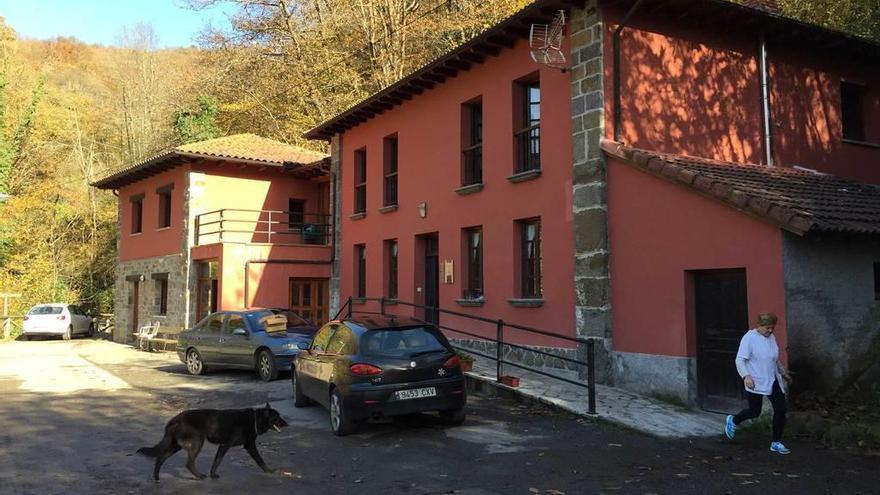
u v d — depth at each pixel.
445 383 8.62
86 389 13.31
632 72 11.75
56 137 40.12
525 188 13.11
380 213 18.22
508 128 13.61
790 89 13.75
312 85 32.00
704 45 12.62
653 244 10.51
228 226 23.23
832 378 8.99
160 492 6.30
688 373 9.87
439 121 15.84
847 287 9.30
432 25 27.61
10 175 35.47
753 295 9.05
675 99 12.17
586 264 11.52
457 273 15.02
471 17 26.25
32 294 32.22
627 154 10.84
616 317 11.11
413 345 8.76
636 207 10.83
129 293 27.11
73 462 7.52
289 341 14.09
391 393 8.34
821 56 14.30
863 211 9.62
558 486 6.29
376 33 30.27
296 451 7.91
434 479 6.61
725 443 7.88
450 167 15.38
